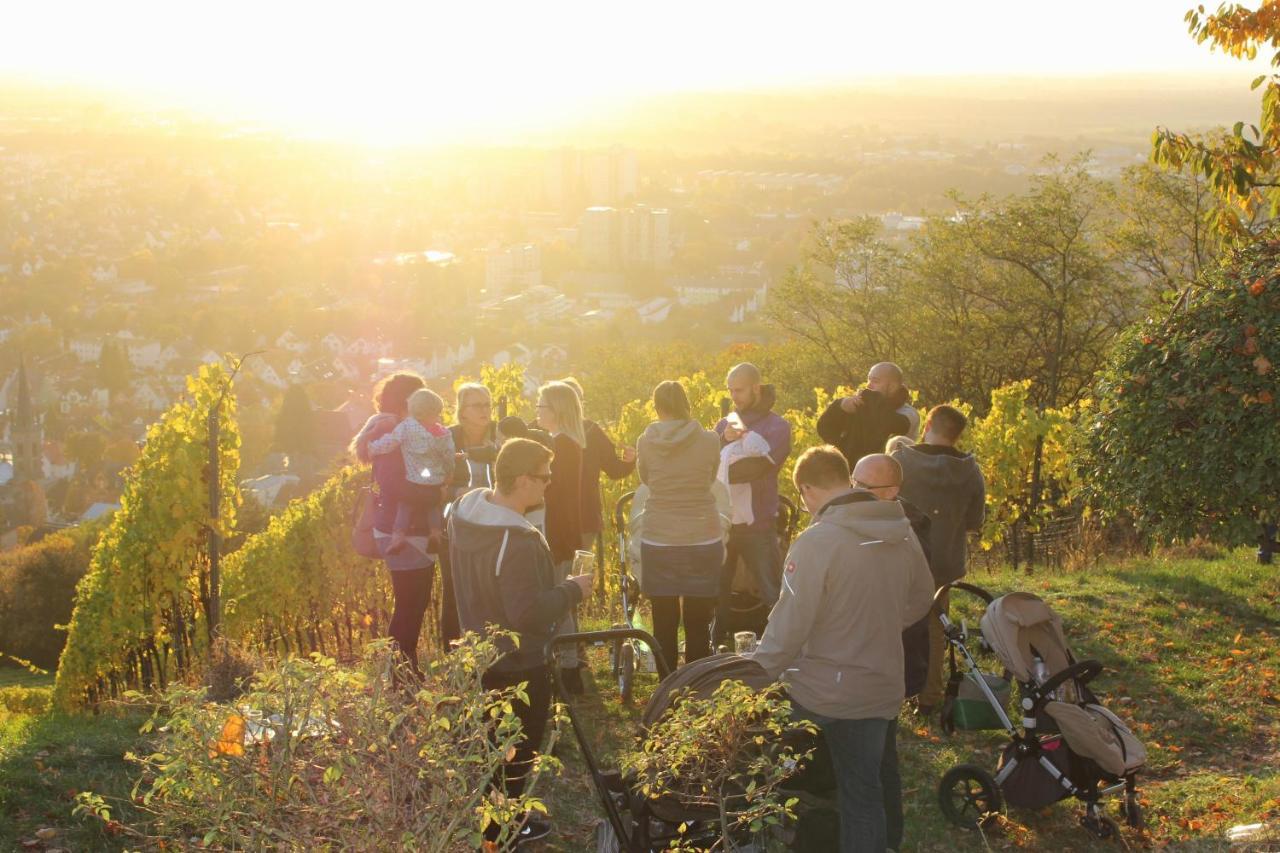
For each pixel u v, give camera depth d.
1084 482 8.01
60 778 5.49
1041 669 5.61
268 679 3.49
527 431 6.60
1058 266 29.86
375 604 9.67
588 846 5.22
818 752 4.87
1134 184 28.31
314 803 3.28
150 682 9.23
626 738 6.46
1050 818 5.67
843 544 4.45
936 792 5.91
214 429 8.85
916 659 5.80
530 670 4.66
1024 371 32.28
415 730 3.48
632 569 6.93
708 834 4.45
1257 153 8.02
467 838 3.32
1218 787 5.96
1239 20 8.24
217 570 8.81
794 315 35.53
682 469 6.28
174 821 3.54
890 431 7.34
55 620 38.03
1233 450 6.71
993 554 13.77
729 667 4.66
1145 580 10.25
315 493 10.00
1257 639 8.52
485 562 4.57
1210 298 7.00
